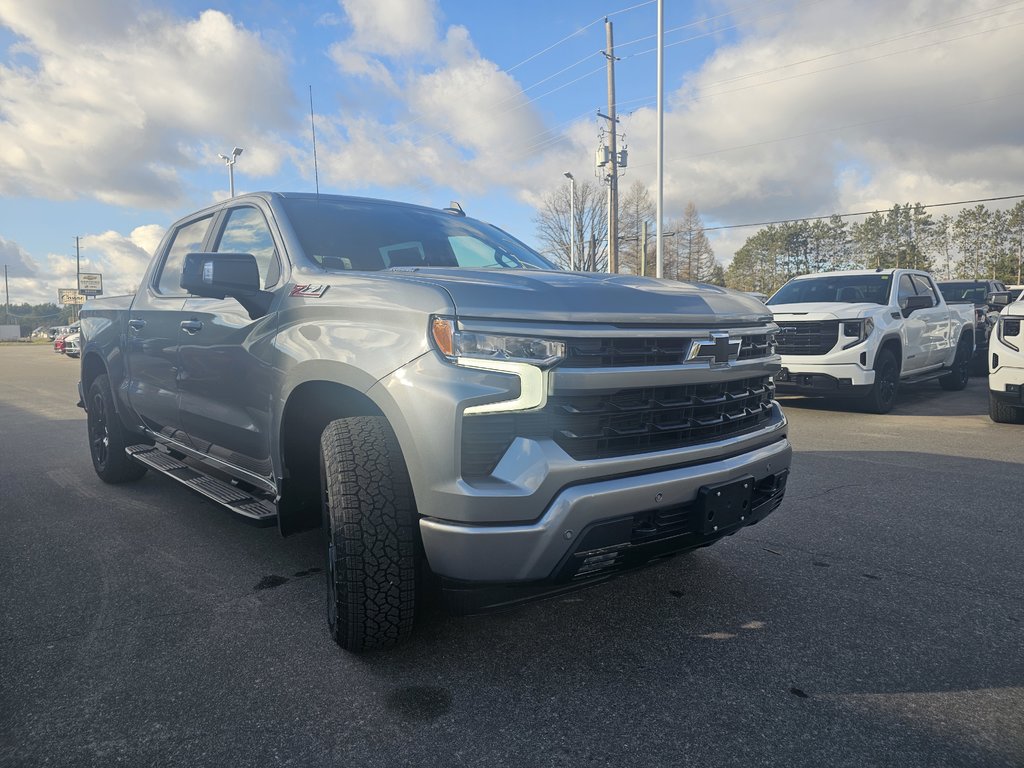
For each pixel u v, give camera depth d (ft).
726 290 10.39
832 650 8.75
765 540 12.90
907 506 15.03
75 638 9.05
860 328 27.04
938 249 266.57
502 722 7.19
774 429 9.99
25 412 32.73
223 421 11.37
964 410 30.14
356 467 8.10
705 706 7.49
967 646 8.84
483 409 7.34
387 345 8.00
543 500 7.33
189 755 6.63
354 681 7.98
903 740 6.88
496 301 7.65
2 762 6.48
